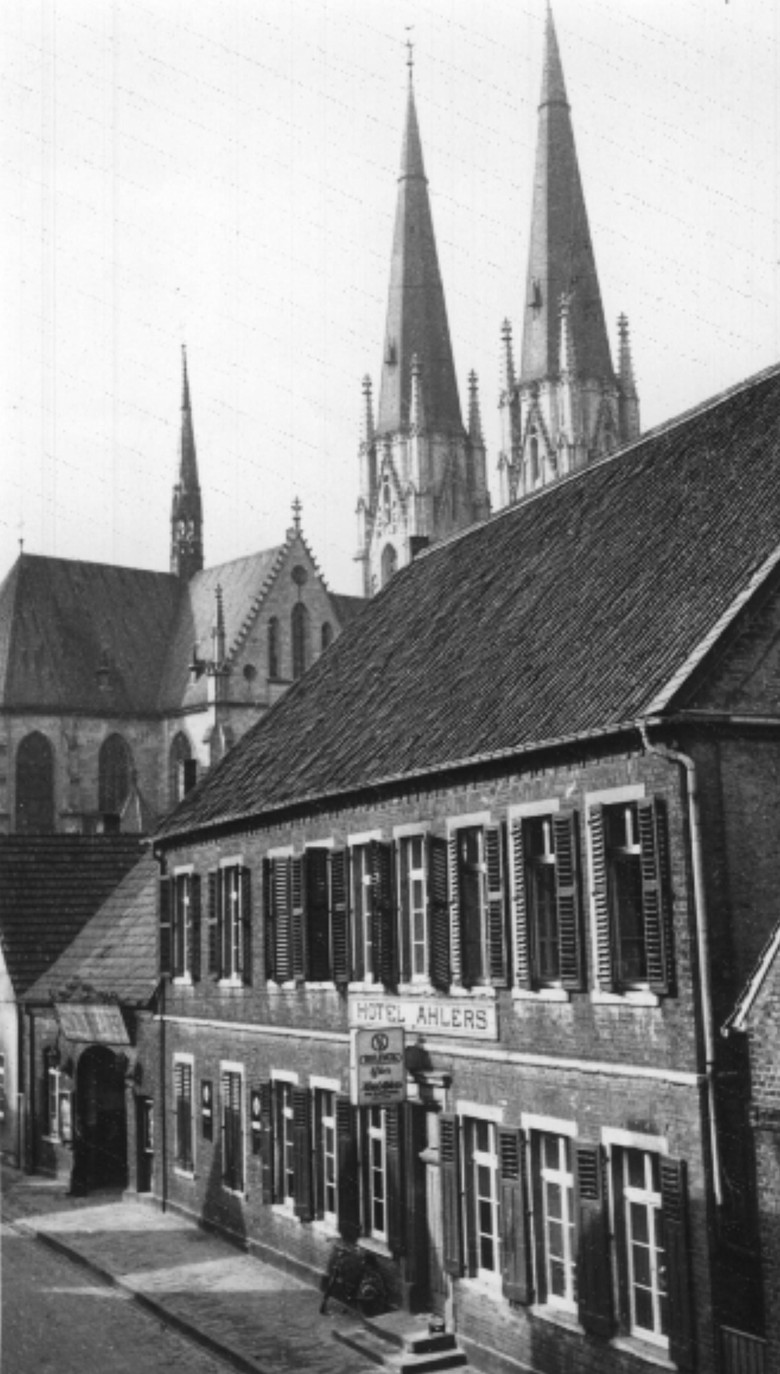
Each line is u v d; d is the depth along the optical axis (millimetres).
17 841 46531
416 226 105188
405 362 105188
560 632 24391
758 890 18734
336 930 27172
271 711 35844
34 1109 42281
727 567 21141
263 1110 30266
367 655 32844
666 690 18984
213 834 33188
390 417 105625
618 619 22875
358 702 30406
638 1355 18766
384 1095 23812
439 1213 24062
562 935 20516
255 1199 30719
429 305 104812
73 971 41281
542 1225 21219
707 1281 17656
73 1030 38781
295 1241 28766
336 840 27484
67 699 87625
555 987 20938
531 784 21641
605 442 96875
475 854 23406
